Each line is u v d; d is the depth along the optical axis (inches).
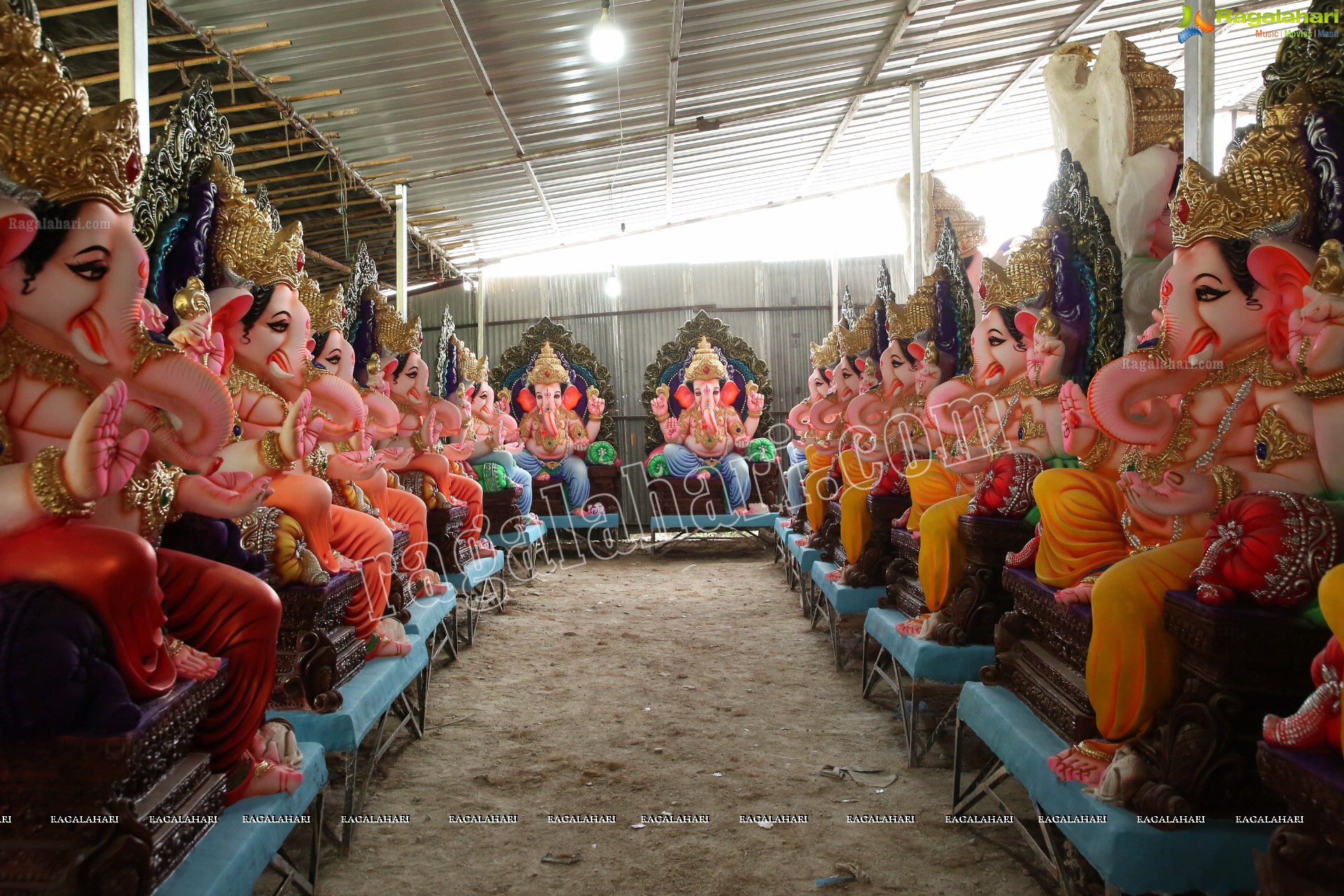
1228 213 100.3
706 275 542.6
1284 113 100.3
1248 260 99.9
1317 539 87.4
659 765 163.9
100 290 84.9
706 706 199.5
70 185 81.1
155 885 80.2
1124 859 89.8
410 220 393.7
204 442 93.0
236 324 134.4
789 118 366.9
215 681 96.3
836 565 250.5
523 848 131.4
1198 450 105.2
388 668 153.2
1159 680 100.8
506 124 298.5
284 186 313.3
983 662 153.6
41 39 85.7
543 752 171.9
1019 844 128.4
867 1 269.9
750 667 231.6
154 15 191.8
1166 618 98.7
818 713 192.9
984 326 168.4
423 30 223.6
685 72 295.1
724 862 126.0
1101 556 125.9
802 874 121.8
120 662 81.6
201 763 93.4
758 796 148.9
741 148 394.9
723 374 428.5
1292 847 73.5
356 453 170.6
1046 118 441.7
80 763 74.7
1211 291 102.2
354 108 262.4
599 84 286.2
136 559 81.2
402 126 283.7
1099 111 165.5
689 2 247.0
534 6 226.5
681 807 144.9
